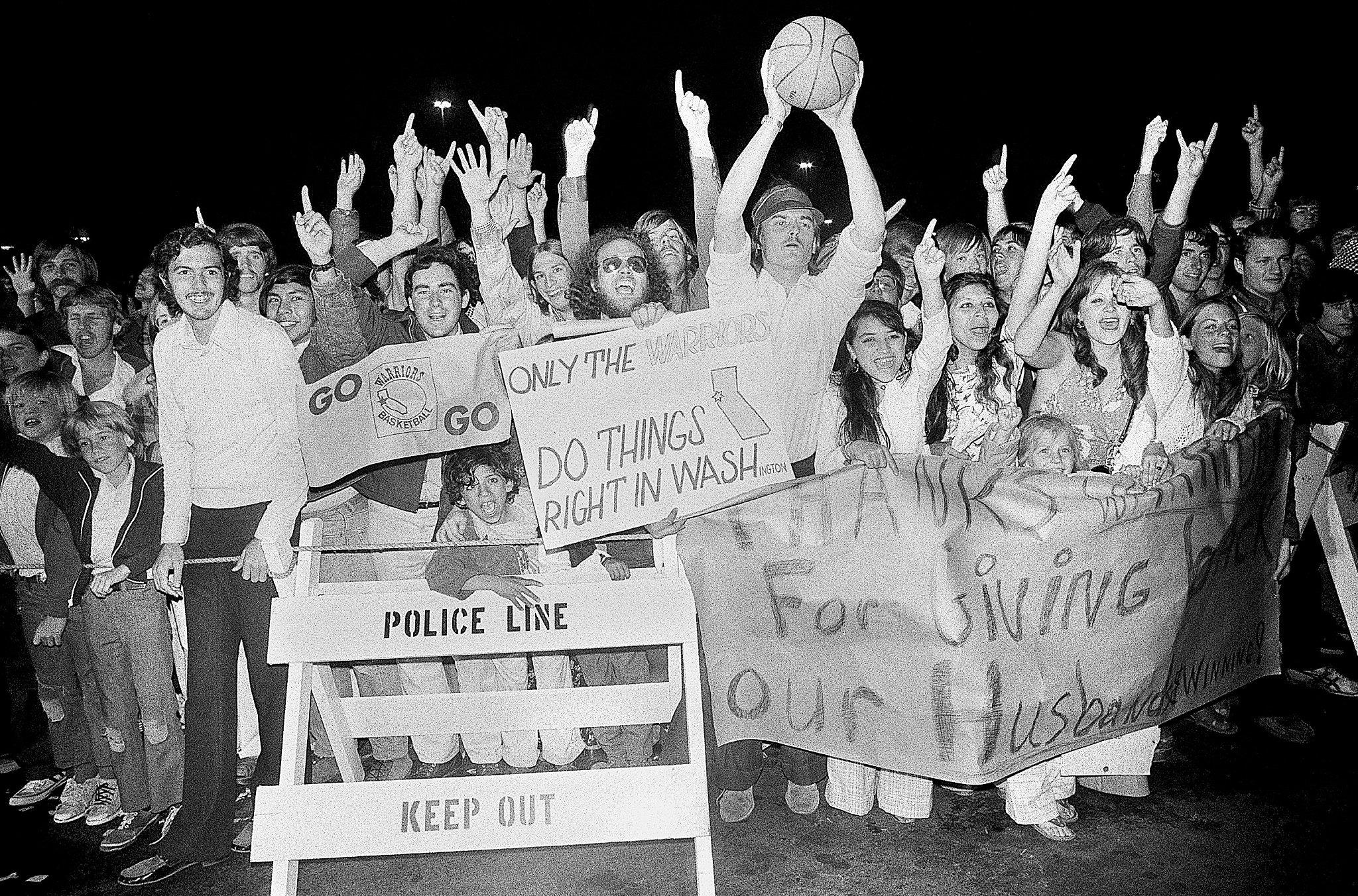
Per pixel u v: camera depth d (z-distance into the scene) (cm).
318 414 412
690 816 339
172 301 427
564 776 341
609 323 393
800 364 416
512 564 417
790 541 382
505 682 466
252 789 458
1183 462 400
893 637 375
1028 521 377
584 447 370
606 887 392
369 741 509
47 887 405
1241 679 441
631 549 433
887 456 376
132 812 437
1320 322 540
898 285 476
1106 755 433
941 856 407
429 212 502
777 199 417
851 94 391
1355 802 445
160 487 427
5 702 581
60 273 605
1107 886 385
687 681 354
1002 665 375
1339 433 533
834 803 444
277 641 349
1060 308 437
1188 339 462
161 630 429
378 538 461
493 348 421
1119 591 388
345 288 434
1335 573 530
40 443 435
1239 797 450
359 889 393
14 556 471
